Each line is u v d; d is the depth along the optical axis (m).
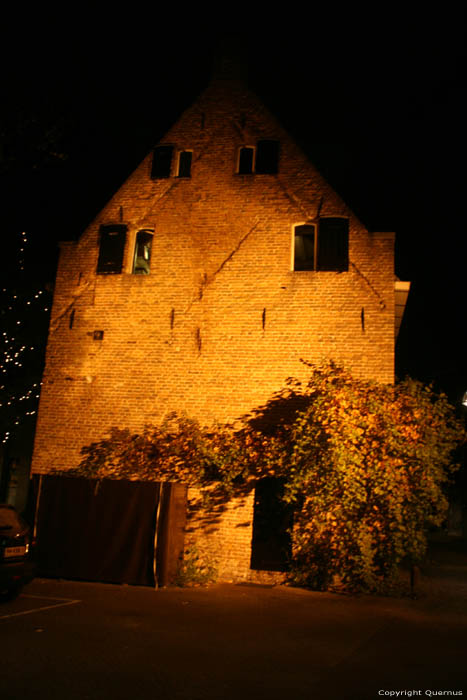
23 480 20.53
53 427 13.73
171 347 13.55
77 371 13.93
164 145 14.78
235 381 13.03
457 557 19.41
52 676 5.54
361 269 13.02
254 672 5.93
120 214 14.60
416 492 11.09
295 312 13.09
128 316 13.95
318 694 5.32
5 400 18.67
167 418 13.17
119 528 11.51
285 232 13.56
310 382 12.19
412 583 11.10
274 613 8.95
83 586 10.91
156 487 11.51
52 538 11.77
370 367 12.51
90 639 6.96
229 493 12.41
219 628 7.82
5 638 6.86
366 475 10.97
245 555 12.04
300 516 11.70
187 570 11.57
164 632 7.46
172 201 14.35
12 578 8.86
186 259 13.94
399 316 13.96
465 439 11.37
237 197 14.00
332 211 13.43
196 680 5.61
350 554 11.13
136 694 5.16
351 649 6.92
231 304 13.45
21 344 18.56
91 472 13.02
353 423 11.05
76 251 14.66
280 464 11.79
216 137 14.52
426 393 11.55
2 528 9.11
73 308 14.33
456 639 7.60
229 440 12.65
